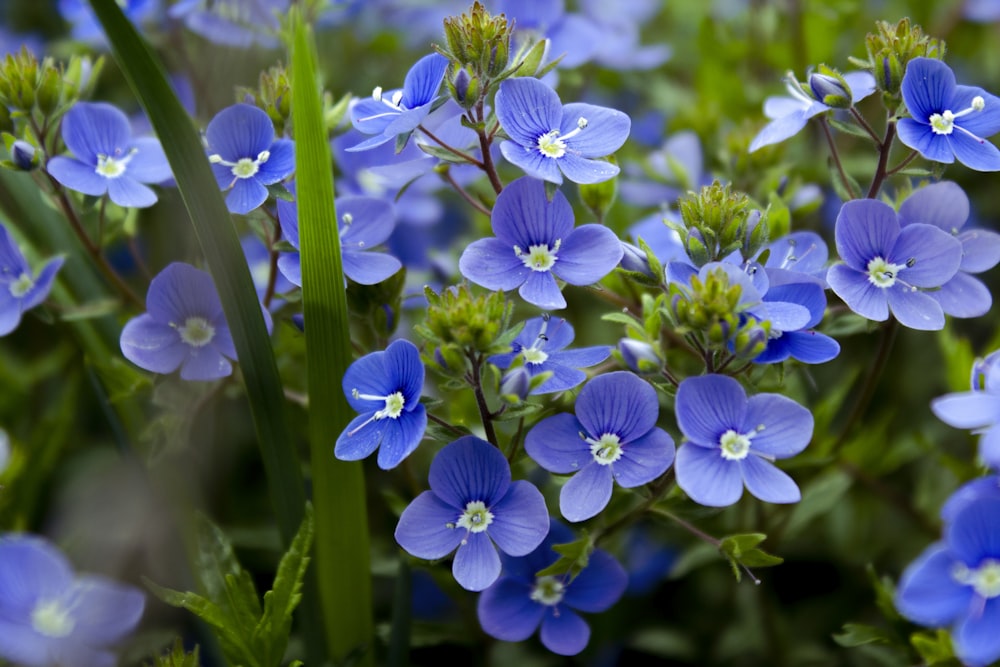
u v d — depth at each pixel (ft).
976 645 0.63
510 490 0.66
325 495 0.69
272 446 0.69
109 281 0.75
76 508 0.75
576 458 0.66
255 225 0.71
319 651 0.71
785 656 0.77
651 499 0.69
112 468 0.76
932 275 0.67
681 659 0.78
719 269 0.65
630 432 0.66
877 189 0.69
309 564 0.71
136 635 0.73
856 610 0.78
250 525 0.78
